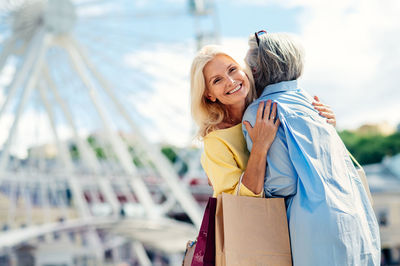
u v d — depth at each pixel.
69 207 22.41
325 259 1.45
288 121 1.63
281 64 1.79
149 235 18.12
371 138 54.94
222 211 1.64
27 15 13.38
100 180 17.33
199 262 1.67
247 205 1.61
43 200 18.41
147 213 16.80
